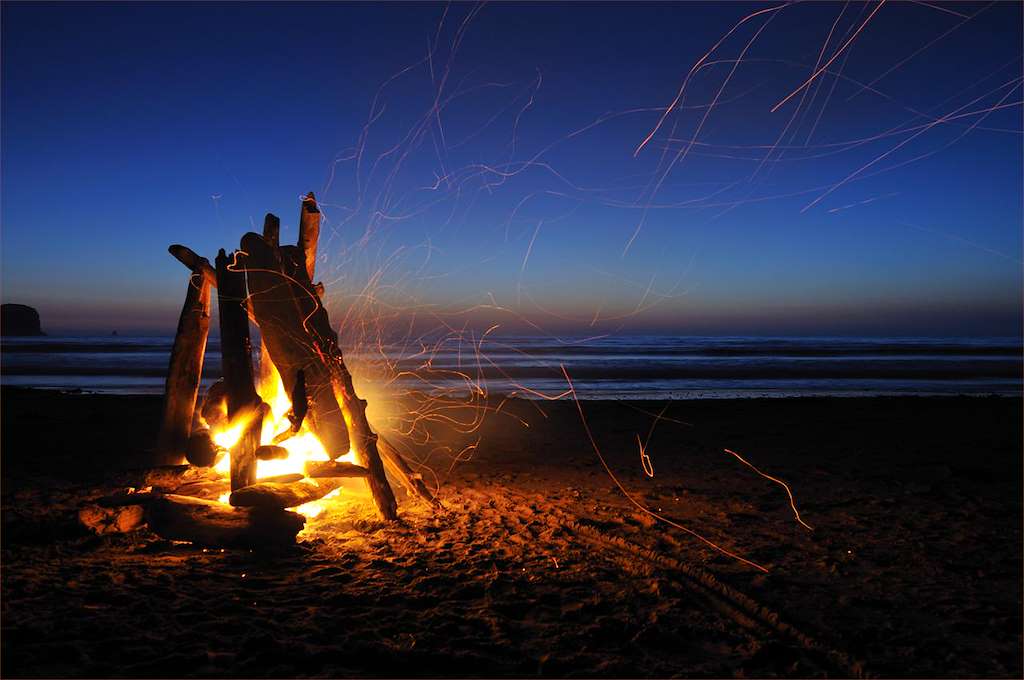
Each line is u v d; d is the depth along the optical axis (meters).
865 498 6.36
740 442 9.73
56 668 2.79
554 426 11.31
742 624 3.51
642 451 8.96
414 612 3.51
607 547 4.77
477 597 3.76
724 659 3.09
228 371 5.09
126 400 13.62
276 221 5.82
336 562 4.34
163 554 4.46
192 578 3.95
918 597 3.88
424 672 2.88
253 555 4.46
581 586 3.96
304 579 4.00
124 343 53.22
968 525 5.44
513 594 3.79
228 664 2.87
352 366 20.53
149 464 7.41
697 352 42.19
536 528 5.25
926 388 20.61
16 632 3.09
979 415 12.66
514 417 12.34
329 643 3.10
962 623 3.50
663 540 4.96
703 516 5.69
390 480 6.75
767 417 12.39
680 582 4.07
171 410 5.52
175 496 4.97
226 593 3.70
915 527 5.38
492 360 31.62
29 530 4.79
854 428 11.09
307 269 6.03
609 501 6.20
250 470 4.91
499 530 5.16
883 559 4.57
